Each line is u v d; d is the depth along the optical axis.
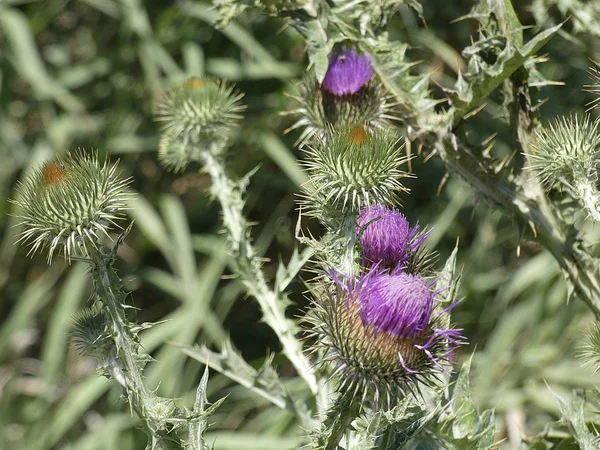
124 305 0.63
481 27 0.71
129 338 0.63
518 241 0.72
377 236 0.66
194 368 1.33
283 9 0.72
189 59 1.47
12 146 1.46
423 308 0.63
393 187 0.66
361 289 0.63
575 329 1.29
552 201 0.72
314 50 0.72
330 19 0.72
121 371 0.63
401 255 0.66
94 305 0.64
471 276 1.42
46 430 1.31
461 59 1.48
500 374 1.30
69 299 1.35
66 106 1.44
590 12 0.77
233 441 1.24
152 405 0.62
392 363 0.62
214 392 1.37
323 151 0.66
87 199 0.63
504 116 0.73
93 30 1.73
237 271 0.74
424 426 0.63
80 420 1.46
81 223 0.63
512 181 0.72
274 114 1.46
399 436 0.61
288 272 0.73
